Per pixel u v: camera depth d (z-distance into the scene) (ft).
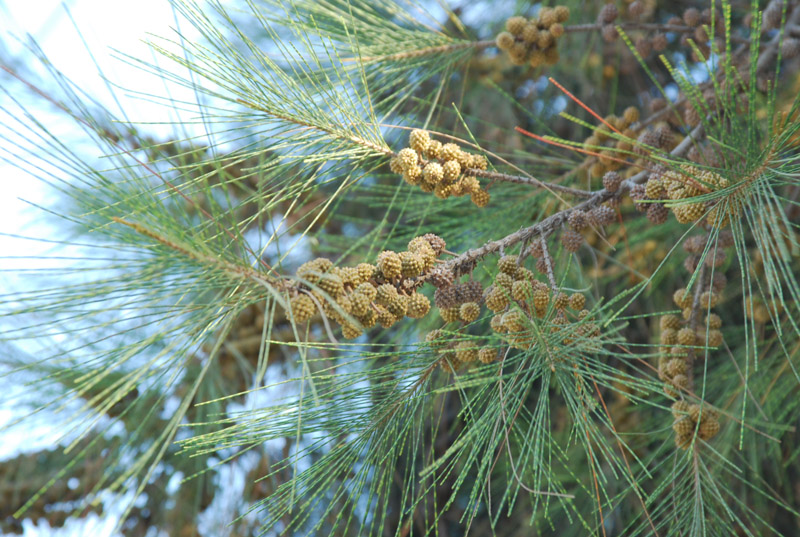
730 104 1.78
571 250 1.92
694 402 1.90
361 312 1.72
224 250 1.64
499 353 1.81
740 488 2.43
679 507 1.91
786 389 2.21
